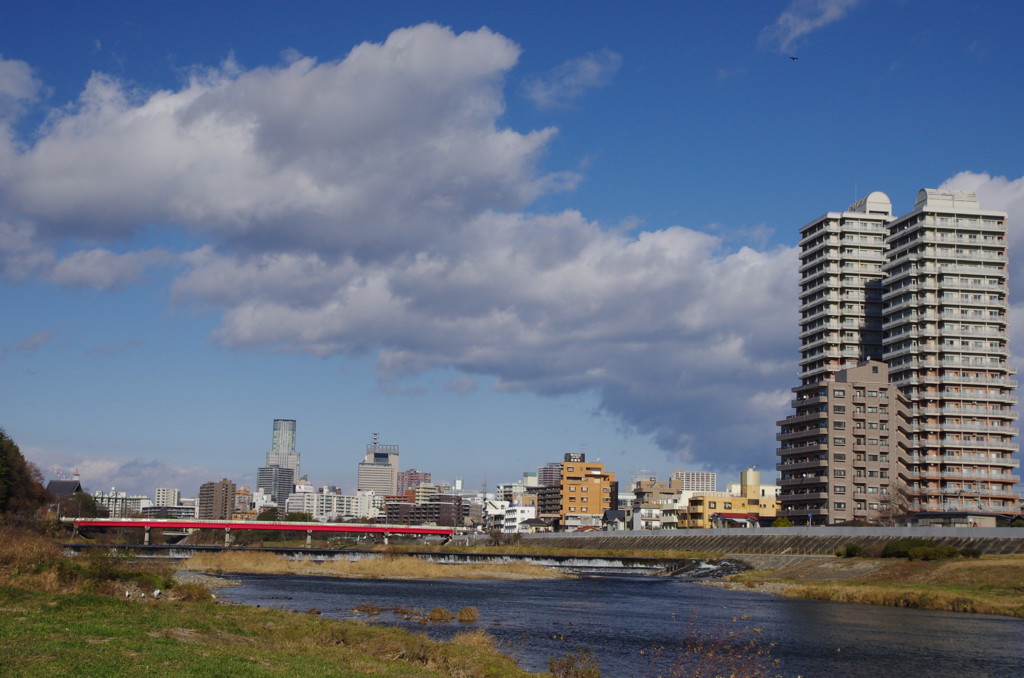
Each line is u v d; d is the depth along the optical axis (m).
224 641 48.56
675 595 122.75
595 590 129.62
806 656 69.38
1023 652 72.38
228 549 195.75
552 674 51.47
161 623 51.59
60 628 44.69
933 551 137.62
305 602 97.62
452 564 172.75
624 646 71.88
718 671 61.44
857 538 165.38
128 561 108.19
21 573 67.12
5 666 34.53
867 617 95.62
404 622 81.56
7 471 187.38
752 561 172.12
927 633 82.75
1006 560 128.38
